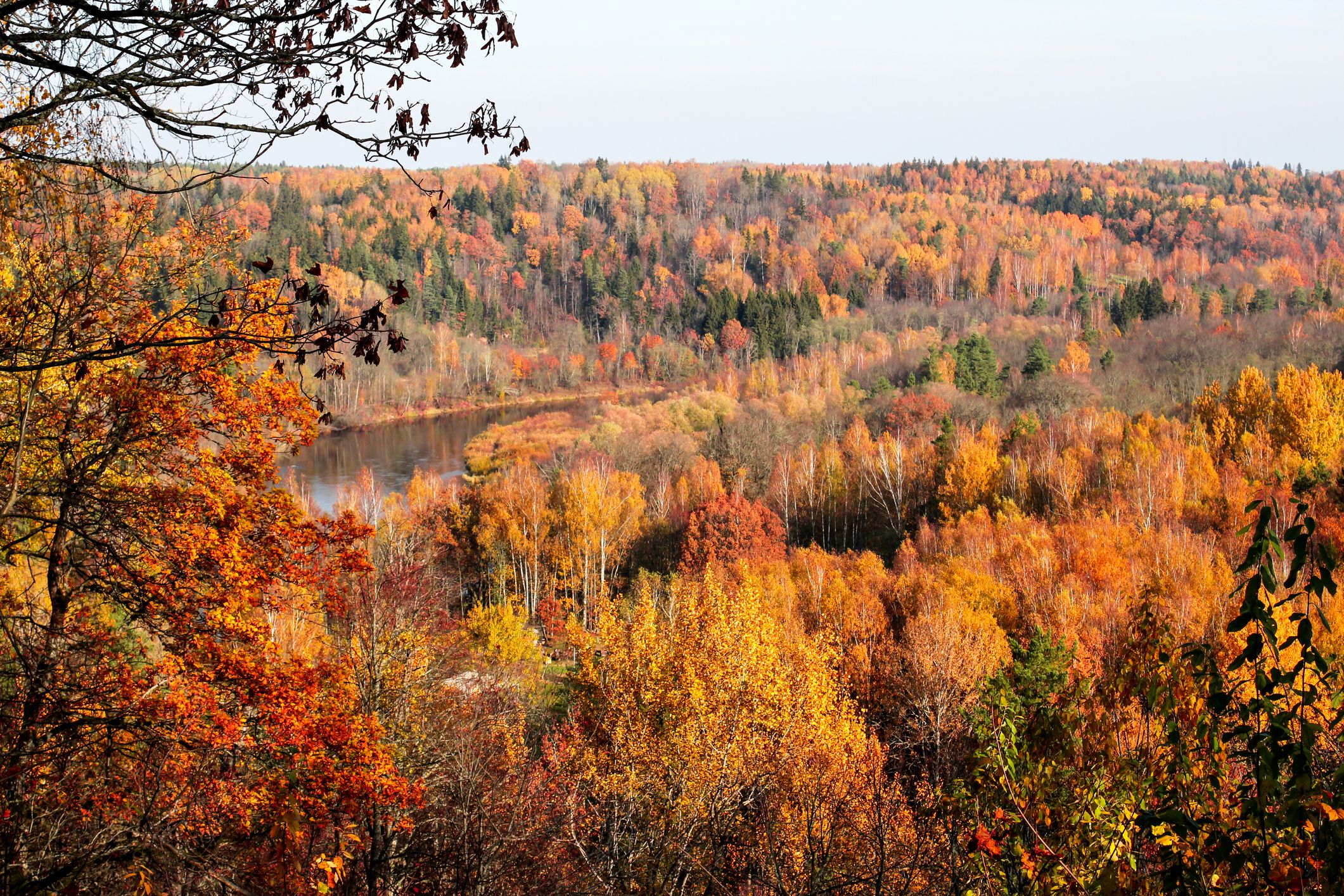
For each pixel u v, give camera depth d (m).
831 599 46.41
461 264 185.88
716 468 75.44
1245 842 5.33
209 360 10.21
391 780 10.27
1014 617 44.28
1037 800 7.00
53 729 8.59
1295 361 89.81
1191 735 6.23
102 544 9.70
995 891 7.34
